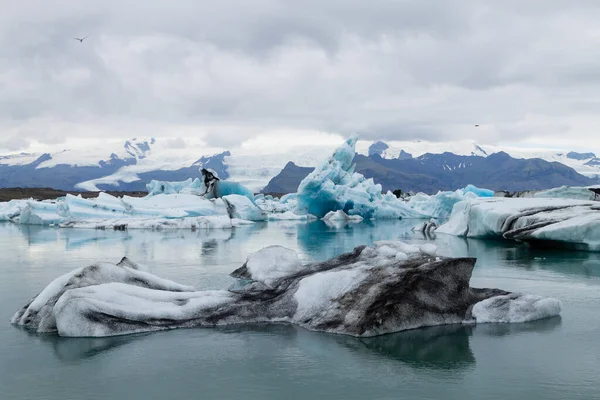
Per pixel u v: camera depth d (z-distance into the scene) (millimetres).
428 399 9133
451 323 13344
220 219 51469
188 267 22578
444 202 71250
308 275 15469
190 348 11680
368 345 11820
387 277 13984
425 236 40250
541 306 13984
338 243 35250
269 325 13398
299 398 9195
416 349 11555
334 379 10000
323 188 70938
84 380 9977
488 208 34812
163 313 13367
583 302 15641
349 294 13742
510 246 31406
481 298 14234
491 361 10859
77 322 12422
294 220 67562
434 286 13781
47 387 9672
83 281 13953
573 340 12148
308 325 13195
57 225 53688
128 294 13562
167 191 71625
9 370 10445
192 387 9672
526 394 9328
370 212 70875
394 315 12875
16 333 12688
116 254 27781
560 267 22344
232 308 13883
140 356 11188
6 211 64562
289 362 10844
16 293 17125
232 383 9828
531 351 11430
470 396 9242
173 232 44875
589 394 9312
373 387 9625
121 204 56312
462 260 14273
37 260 25391
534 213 31625
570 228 27500
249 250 29766
